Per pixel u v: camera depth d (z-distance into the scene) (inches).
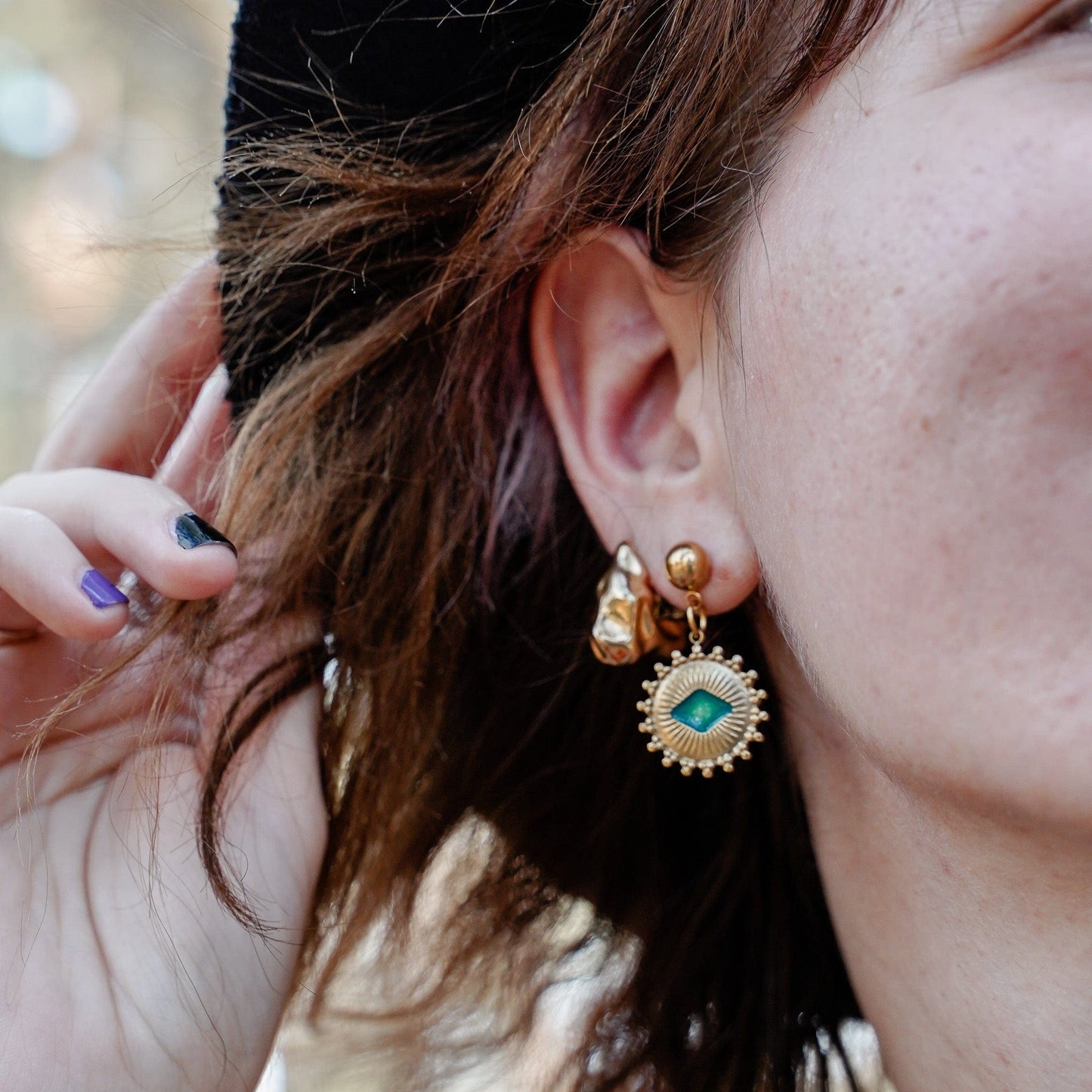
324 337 14.3
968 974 12.4
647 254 13.0
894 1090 13.5
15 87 32.9
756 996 15.8
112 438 14.2
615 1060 16.1
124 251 15.0
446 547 14.5
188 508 13.0
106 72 32.4
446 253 13.9
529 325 14.1
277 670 14.1
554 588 14.9
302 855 13.9
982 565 11.1
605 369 13.4
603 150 13.0
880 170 11.5
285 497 14.2
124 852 13.4
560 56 13.4
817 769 13.7
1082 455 10.9
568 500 14.7
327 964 15.2
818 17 11.8
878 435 11.4
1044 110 11.1
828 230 11.7
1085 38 11.3
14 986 12.8
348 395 14.3
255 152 13.8
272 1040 13.5
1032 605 11.0
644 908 15.8
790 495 11.9
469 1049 16.6
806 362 11.8
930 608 11.2
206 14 15.8
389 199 13.7
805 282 11.8
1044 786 10.9
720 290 12.5
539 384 13.8
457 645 14.8
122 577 13.8
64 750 13.5
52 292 16.0
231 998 13.2
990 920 12.2
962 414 11.1
